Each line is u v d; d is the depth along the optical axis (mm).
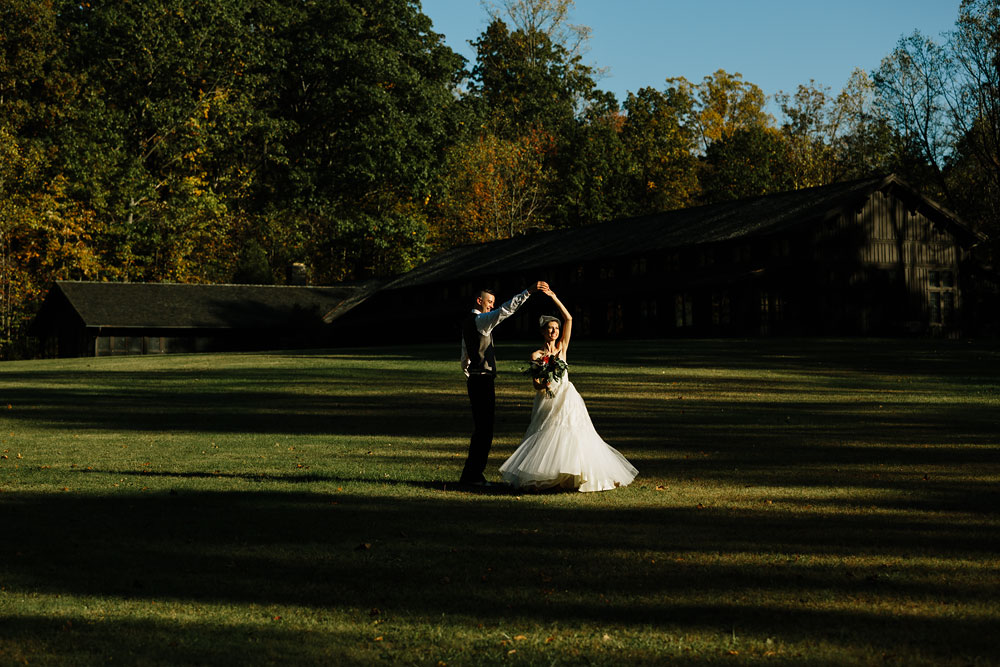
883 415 16609
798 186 72000
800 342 37875
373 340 67000
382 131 67500
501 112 86312
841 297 45812
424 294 64250
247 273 71625
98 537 7250
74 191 62781
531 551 6758
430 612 5375
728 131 92125
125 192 64250
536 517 8031
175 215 66500
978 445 12625
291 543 7047
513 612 5355
